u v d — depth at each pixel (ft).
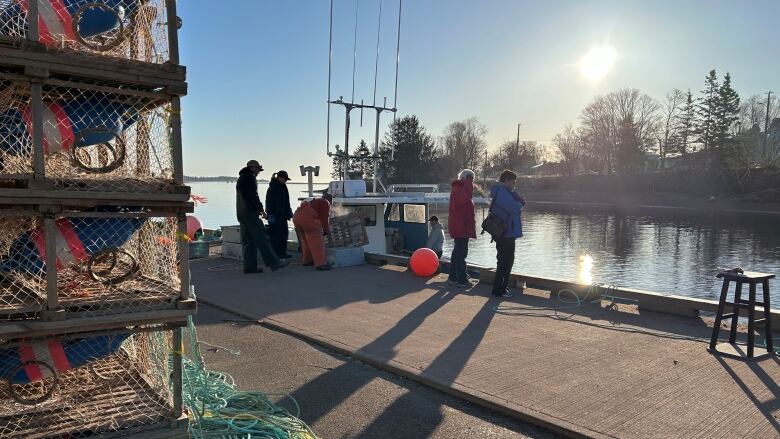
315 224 35.68
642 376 16.17
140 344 13.10
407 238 49.32
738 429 12.79
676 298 23.36
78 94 10.31
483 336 20.40
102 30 10.44
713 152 239.71
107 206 10.46
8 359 10.00
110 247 10.80
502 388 15.24
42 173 9.43
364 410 14.30
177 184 10.60
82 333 10.15
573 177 269.44
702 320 22.66
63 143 10.27
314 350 19.31
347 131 46.55
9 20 9.75
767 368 16.85
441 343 19.56
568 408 13.92
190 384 12.27
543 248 113.70
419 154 234.58
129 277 11.43
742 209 196.95
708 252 108.37
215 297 27.53
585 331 21.01
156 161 11.73
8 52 8.98
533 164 407.85
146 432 10.45
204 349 19.42
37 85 9.39
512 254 27.25
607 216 185.47
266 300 26.78
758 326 20.25
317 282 31.42
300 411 14.23
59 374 11.43
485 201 47.32
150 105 11.10
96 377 12.53
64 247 10.39
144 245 12.62
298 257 40.42
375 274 33.94
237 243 40.45
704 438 12.35
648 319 22.84
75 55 9.54
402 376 16.72
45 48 9.23
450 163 299.58
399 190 54.70
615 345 19.22
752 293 17.88
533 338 20.10
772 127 298.35
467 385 15.47
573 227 152.56
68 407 11.05
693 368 16.87
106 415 10.79
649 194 233.76
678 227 151.64
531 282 28.89
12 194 9.17
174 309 10.62
